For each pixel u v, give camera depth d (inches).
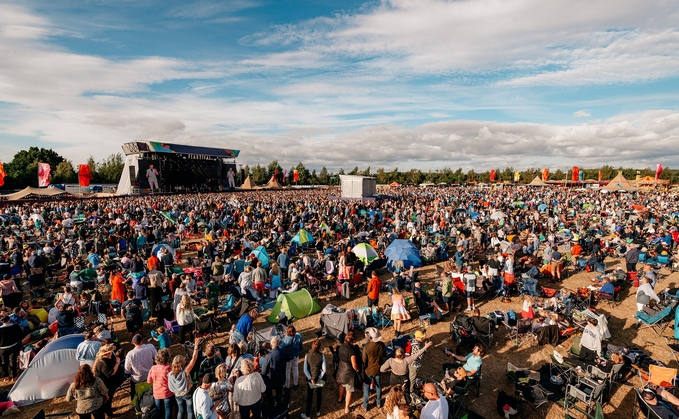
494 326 373.4
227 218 1035.9
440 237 826.2
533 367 334.3
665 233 802.2
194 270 542.9
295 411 275.4
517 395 279.4
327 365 341.1
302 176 5246.1
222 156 3496.6
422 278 612.4
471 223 997.2
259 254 590.9
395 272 521.0
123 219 1035.9
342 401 288.0
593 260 636.1
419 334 340.2
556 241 796.6
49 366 277.9
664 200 1611.7
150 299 410.0
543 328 369.4
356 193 1802.4
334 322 381.7
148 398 245.9
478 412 274.7
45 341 326.6
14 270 524.7
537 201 1604.3
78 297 450.6
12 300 413.7
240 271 555.5
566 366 302.8
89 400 221.9
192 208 1312.7
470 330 359.9
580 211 1344.7
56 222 983.0
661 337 393.7
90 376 223.5
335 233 887.7
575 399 277.9
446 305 473.7
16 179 2763.3
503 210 1283.2
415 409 247.0
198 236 979.3
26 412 270.4
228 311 412.8
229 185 3577.8
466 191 2640.3
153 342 380.2
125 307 391.2
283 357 249.1
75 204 1445.6
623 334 401.7
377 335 275.1
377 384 275.1
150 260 529.7
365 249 597.6
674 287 560.4
